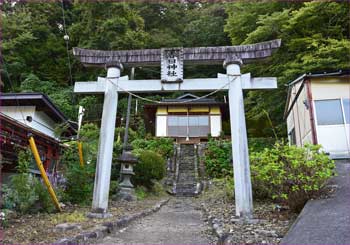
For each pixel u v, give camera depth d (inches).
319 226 148.0
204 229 224.1
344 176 258.7
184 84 252.2
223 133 881.5
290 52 580.7
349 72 410.6
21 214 221.5
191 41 1263.5
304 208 183.3
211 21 1262.3
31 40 1062.4
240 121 233.9
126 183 392.5
